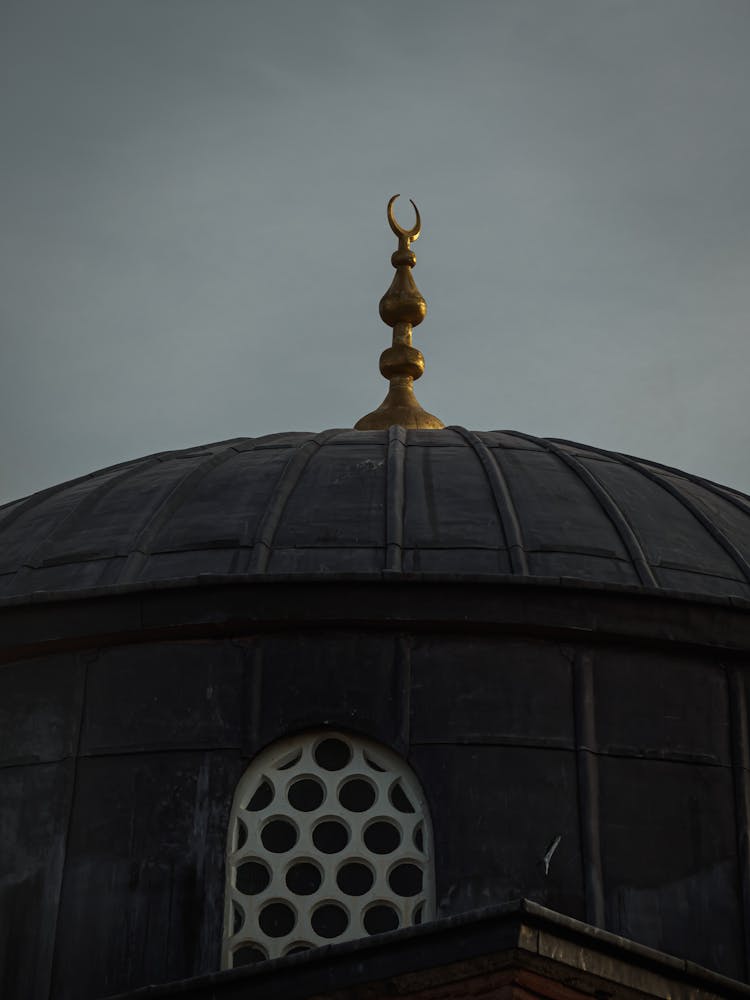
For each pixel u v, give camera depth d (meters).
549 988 14.30
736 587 20.22
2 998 17.64
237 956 17.69
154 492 21.28
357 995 14.45
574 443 23.28
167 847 18.06
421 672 18.78
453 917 14.34
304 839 18.14
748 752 18.94
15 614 19.20
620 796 18.39
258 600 18.92
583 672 18.91
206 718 18.62
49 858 18.19
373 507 20.42
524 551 19.84
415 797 18.27
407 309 25.77
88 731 18.73
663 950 17.77
